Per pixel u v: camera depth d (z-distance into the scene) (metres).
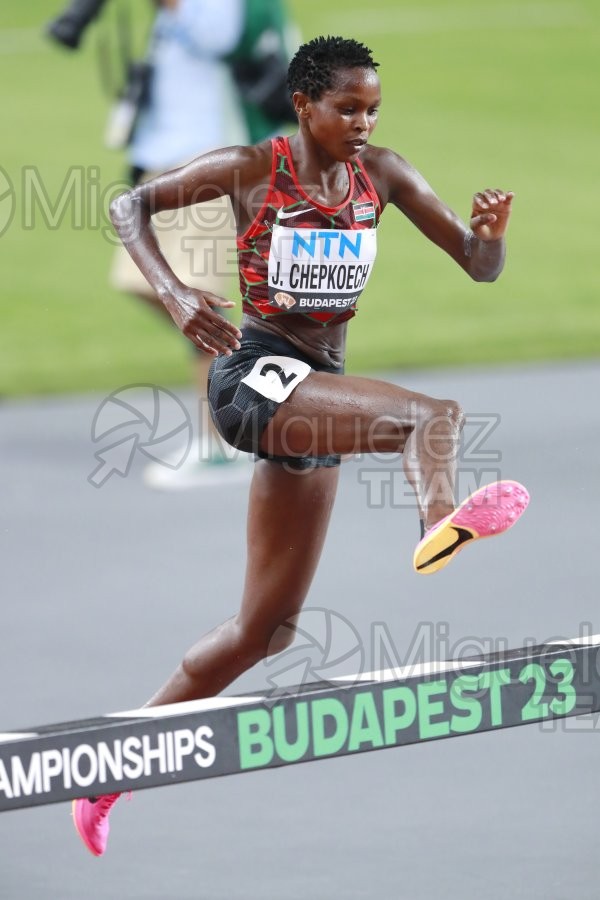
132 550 26.97
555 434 33.19
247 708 11.77
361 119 13.09
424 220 14.20
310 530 14.70
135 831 16.80
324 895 15.09
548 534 27.34
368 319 45.59
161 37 29.47
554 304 47.03
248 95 29.34
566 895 14.95
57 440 33.97
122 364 41.22
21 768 11.30
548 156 64.56
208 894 15.16
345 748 11.99
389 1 94.44
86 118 67.81
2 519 28.77
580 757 18.69
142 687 20.70
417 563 12.82
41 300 47.75
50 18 90.12
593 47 83.12
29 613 23.89
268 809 17.34
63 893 15.21
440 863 15.79
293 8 92.38
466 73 78.38
